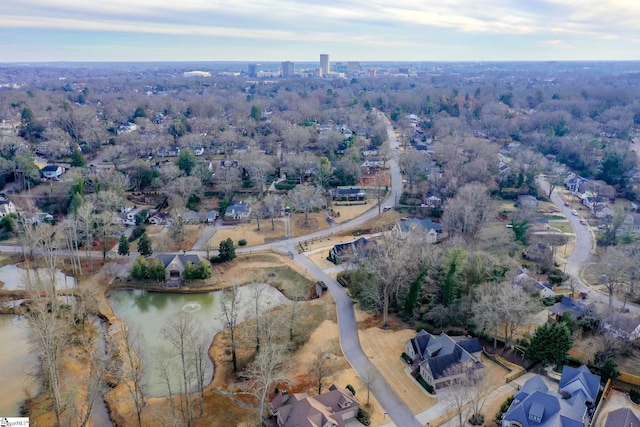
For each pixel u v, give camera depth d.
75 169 178.50
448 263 100.81
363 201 177.88
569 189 198.12
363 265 108.88
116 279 121.19
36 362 88.25
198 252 136.62
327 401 72.75
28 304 107.12
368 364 86.38
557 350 81.44
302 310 105.69
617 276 106.56
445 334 87.69
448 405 75.31
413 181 185.88
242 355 90.56
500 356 86.75
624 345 87.06
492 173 188.62
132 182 183.62
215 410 75.56
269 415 73.12
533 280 108.06
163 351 91.50
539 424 67.69
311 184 185.12
